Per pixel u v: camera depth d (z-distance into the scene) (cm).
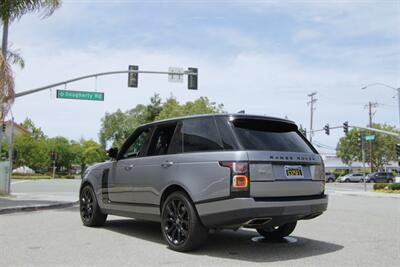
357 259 598
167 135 707
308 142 680
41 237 761
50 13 1487
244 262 567
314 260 586
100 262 568
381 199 2217
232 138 596
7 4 1440
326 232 857
